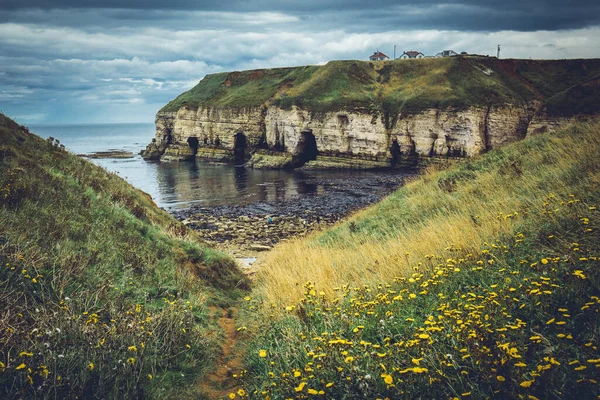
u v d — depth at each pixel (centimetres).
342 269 904
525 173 1180
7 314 487
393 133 6788
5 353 438
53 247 705
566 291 462
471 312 457
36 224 761
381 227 1402
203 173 6538
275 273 1036
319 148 7212
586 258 486
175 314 637
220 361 592
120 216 1047
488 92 6662
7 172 920
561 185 920
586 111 5403
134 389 427
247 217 3294
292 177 5984
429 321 457
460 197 1308
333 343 420
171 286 808
